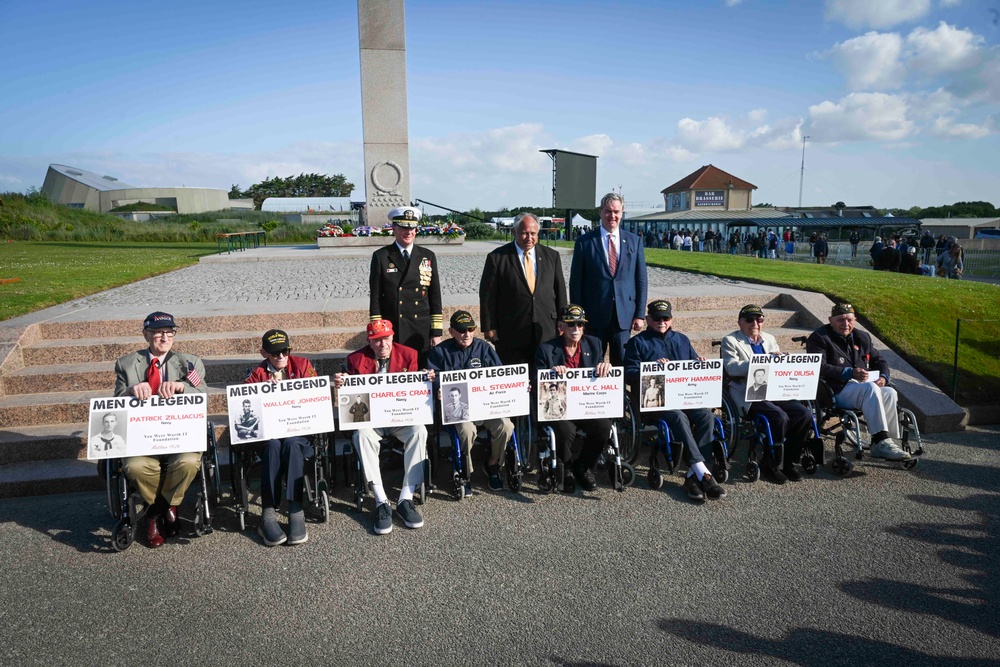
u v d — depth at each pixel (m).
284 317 7.71
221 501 5.19
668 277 12.04
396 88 21.80
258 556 4.31
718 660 3.22
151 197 77.50
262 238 32.59
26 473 5.31
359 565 4.18
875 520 4.73
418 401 5.06
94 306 8.59
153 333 4.66
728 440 5.48
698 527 4.66
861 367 5.96
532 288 5.85
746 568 4.09
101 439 4.36
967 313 8.72
